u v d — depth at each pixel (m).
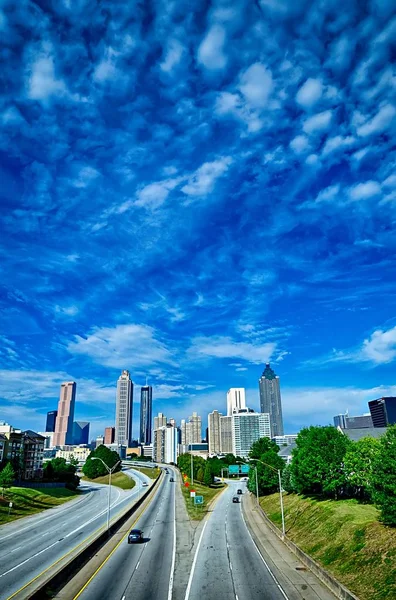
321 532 53.69
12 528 69.69
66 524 72.69
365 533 45.06
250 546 55.06
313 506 66.69
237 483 171.62
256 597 34.75
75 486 146.12
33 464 140.25
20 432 141.12
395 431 46.59
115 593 34.97
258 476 105.75
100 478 195.25
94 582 37.94
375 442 61.88
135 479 178.88
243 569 43.53
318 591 36.31
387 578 34.75
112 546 53.44
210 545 55.53
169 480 172.12
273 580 39.62
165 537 60.62
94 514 85.25
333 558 44.25
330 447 69.50
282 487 94.75
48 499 106.94
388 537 41.31
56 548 52.50
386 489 43.78
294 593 35.81
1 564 44.56
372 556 39.62
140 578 39.41
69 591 35.44
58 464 157.00
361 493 65.00
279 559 47.88
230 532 65.56
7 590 35.56
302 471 71.06
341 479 65.62
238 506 99.94
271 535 62.91
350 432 87.50
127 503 104.12
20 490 108.06
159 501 107.19
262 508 91.19
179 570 42.78
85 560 45.41
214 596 34.88
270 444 128.00
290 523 66.75
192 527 70.31
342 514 55.22
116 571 41.62
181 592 35.78
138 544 55.09
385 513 43.09
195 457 193.62
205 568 43.84
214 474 190.75
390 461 43.47
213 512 89.31
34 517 82.50
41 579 38.69
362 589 35.09
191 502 104.94
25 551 51.09
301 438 85.44
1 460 121.56
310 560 43.84
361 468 61.41
